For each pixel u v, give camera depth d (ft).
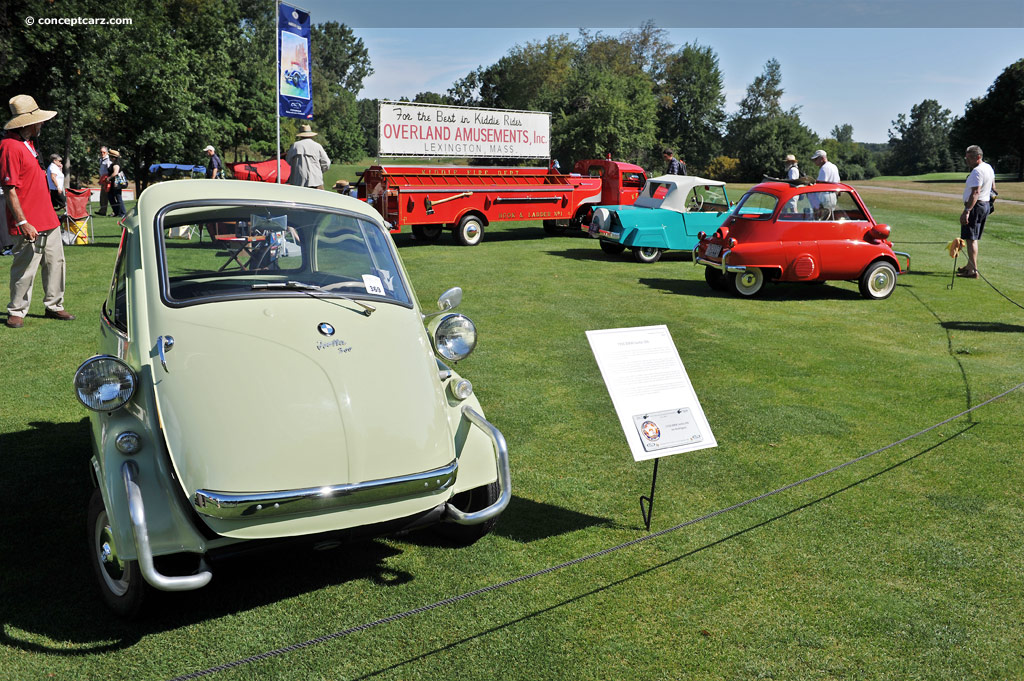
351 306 12.00
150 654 9.59
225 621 10.36
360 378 10.89
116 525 9.18
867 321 31.30
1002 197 132.26
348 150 325.62
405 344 11.85
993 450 17.43
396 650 9.87
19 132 24.70
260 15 226.17
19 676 9.04
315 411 10.22
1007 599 11.41
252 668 9.39
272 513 9.46
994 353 26.37
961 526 13.75
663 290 37.52
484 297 34.40
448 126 58.49
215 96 144.87
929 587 11.71
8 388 19.76
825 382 22.74
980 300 36.40
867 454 17.16
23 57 77.25
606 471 16.10
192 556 10.02
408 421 10.76
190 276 11.77
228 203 12.50
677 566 12.22
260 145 189.47
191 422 9.78
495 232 65.05
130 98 118.11
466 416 11.83
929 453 17.24
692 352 25.88
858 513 14.24
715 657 9.91
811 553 12.71
